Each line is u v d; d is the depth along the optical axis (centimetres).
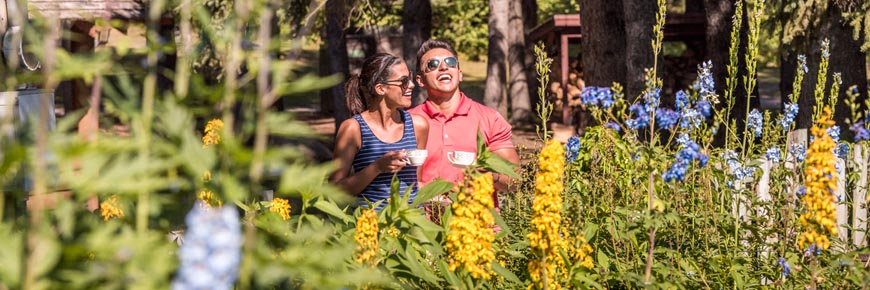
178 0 170
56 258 153
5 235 165
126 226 175
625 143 354
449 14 3788
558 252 312
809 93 1333
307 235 199
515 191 484
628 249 368
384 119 446
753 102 1334
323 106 2555
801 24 1313
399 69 438
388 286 260
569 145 466
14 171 167
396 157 418
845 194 552
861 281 318
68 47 991
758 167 498
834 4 1291
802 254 379
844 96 1307
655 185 410
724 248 424
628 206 387
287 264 172
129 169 154
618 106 353
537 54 492
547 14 3581
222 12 1275
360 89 448
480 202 274
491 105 2348
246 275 168
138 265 157
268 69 160
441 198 387
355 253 264
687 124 408
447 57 468
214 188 163
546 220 286
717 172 458
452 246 280
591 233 354
